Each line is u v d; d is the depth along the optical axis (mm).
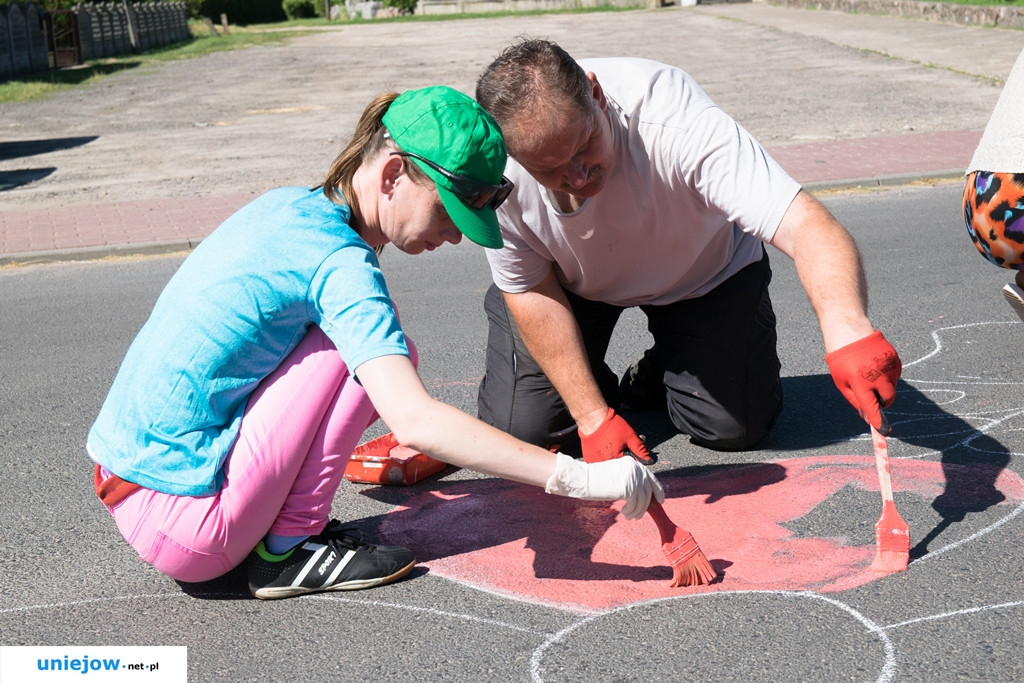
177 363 2455
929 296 5395
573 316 3193
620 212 2965
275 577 2701
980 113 11508
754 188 2625
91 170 11312
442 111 2354
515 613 2609
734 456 3537
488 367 3586
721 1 31297
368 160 2465
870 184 8641
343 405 2543
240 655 2475
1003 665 2279
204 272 2467
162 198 9633
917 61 15656
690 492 3271
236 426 2520
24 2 23875
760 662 2336
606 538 3000
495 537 3045
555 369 3119
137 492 2529
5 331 5887
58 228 8547
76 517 3328
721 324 3328
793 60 17062
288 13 48781
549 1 35875
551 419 3461
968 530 2904
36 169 11555
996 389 3998
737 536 2955
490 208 2424
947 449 3475
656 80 2840
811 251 2471
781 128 11430
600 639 2471
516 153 2555
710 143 2699
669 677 2301
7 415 4414
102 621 2666
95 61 26156
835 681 2250
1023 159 3082
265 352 2479
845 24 21641
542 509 3219
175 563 2582
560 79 2479
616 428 2961
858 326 2318
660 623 2525
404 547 2980
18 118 15766
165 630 2604
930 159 9273
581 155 2625
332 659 2441
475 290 6242
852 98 13062
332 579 2721
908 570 2711
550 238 3051
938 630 2430
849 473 3324
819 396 4066
